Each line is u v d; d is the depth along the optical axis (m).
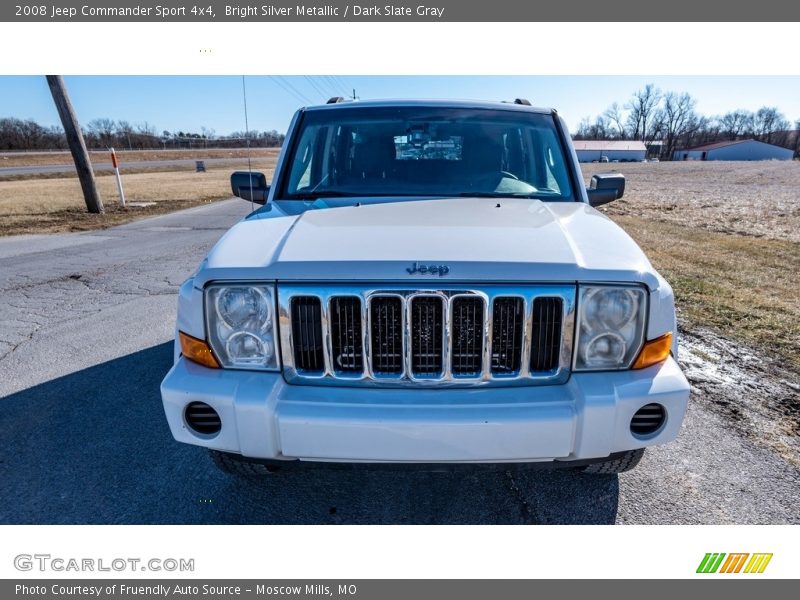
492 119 3.07
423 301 1.80
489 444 1.75
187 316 1.92
